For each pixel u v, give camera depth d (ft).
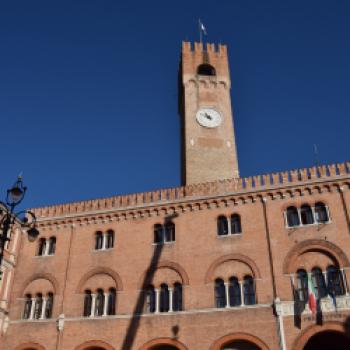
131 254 142.92
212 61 211.20
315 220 132.36
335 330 115.75
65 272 146.20
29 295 146.72
